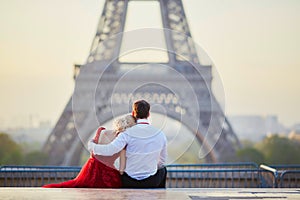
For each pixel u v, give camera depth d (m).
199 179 21.45
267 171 16.98
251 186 20.08
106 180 10.85
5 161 84.12
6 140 86.88
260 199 9.73
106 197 9.51
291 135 101.00
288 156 96.69
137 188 10.68
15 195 9.81
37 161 80.81
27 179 20.28
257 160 87.75
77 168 17.67
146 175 10.62
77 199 9.29
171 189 10.72
